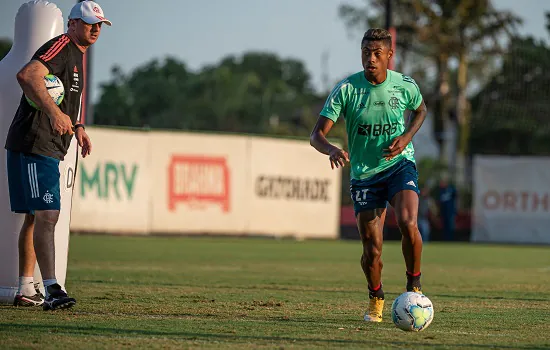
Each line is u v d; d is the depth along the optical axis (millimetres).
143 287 31406
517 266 53906
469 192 107375
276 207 88000
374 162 22812
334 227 91812
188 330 19469
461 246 87188
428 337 19188
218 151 84375
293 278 38875
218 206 84438
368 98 22578
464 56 142875
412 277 22578
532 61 109812
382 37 22359
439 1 142750
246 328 20047
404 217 21922
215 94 199875
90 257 51375
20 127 22062
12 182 22469
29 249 23609
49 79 21734
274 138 87750
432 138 161375
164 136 81188
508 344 18312
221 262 50781
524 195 95688
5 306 23656
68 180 25109
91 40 22812
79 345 16891
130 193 79438
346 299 28594
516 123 125938
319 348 17094
